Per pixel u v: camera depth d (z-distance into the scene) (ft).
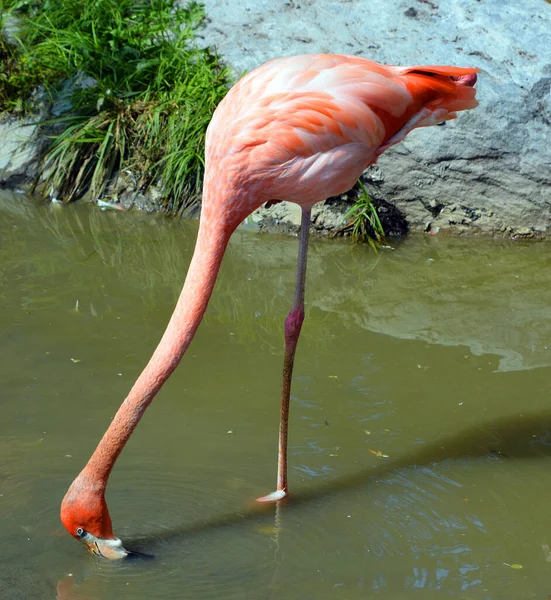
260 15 18.83
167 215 17.61
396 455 10.25
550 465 10.10
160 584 8.07
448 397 11.50
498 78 16.56
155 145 18.02
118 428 8.07
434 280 15.28
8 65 19.70
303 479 9.76
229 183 9.10
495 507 9.36
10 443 10.09
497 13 17.40
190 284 8.71
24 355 12.05
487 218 17.24
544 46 16.85
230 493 9.47
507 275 15.53
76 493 8.15
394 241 17.07
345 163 9.33
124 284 14.55
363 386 11.71
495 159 16.55
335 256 16.15
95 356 12.11
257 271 15.40
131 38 19.17
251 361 12.30
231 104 9.25
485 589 8.07
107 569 8.24
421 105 9.59
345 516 9.15
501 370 12.21
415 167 16.74
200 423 10.72
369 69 9.25
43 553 8.44
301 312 9.42
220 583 8.10
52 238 16.40
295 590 8.02
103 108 18.66
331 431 10.66
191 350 12.60
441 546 8.71
